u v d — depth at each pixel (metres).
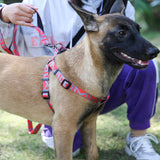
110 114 3.41
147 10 7.36
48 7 2.50
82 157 2.68
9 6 2.22
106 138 2.91
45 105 2.16
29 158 2.60
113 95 2.58
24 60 2.25
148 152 2.57
